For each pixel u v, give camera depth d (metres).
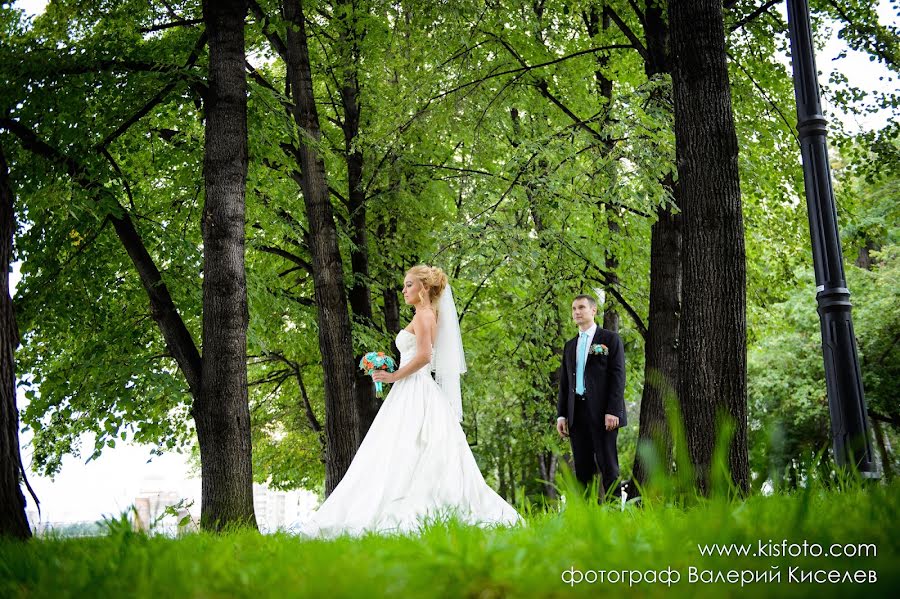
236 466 8.12
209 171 8.61
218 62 8.80
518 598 1.53
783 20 12.59
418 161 14.66
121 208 9.95
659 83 10.71
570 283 13.03
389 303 15.21
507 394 19.34
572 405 7.83
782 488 2.22
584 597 1.51
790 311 23.02
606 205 12.54
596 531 1.87
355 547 2.64
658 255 11.39
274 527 5.56
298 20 11.07
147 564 2.03
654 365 11.07
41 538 3.57
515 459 21.53
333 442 10.53
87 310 12.42
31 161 10.34
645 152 10.24
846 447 5.14
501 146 14.04
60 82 10.36
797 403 21.73
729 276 6.09
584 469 7.78
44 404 12.58
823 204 5.54
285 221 13.99
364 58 13.32
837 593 1.25
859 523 2.06
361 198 14.59
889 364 21.69
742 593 1.35
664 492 2.10
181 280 11.81
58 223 10.98
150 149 12.68
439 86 12.42
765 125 13.10
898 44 12.30
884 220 20.34
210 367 8.29
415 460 5.74
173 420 14.93
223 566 2.04
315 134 11.08
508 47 12.35
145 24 12.23
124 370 12.00
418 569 1.65
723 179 6.20
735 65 12.95
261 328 13.67
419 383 6.04
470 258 11.64
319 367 17.80
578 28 14.38
